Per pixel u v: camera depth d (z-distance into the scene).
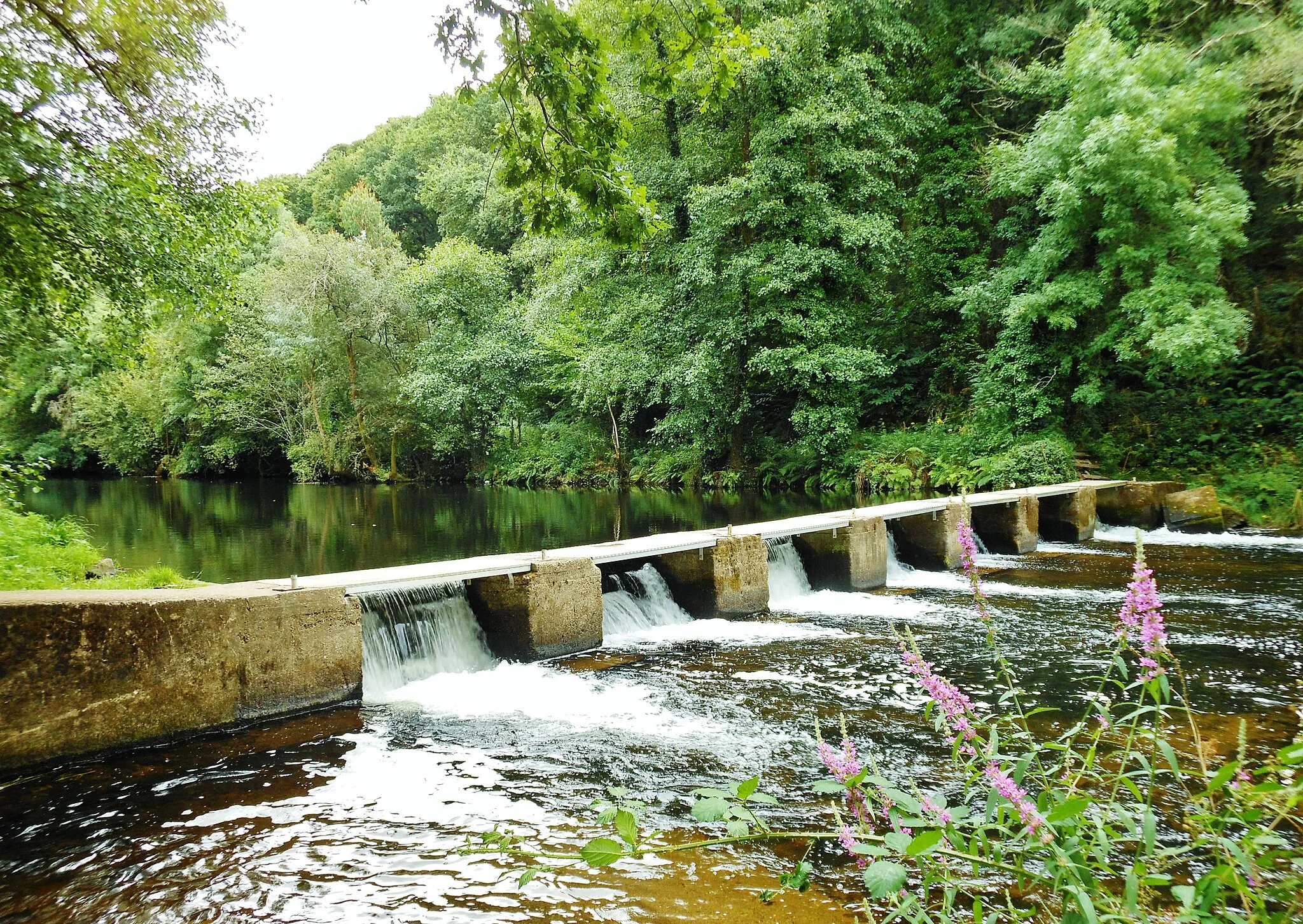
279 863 3.79
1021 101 21.36
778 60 19.20
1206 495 15.87
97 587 9.56
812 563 11.29
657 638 8.34
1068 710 5.86
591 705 6.16
